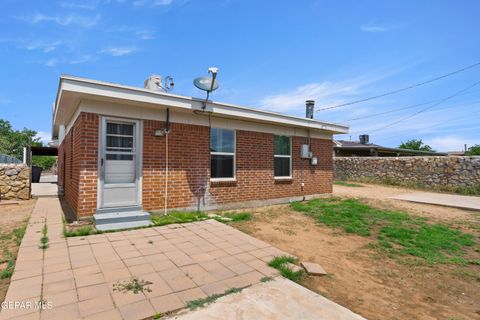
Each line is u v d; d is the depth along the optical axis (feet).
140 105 20.94
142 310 8.34
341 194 39.70
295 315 8.42
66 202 28.45
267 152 29.94
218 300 9.14
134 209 20.72
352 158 63.00
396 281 11.81
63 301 8.69
